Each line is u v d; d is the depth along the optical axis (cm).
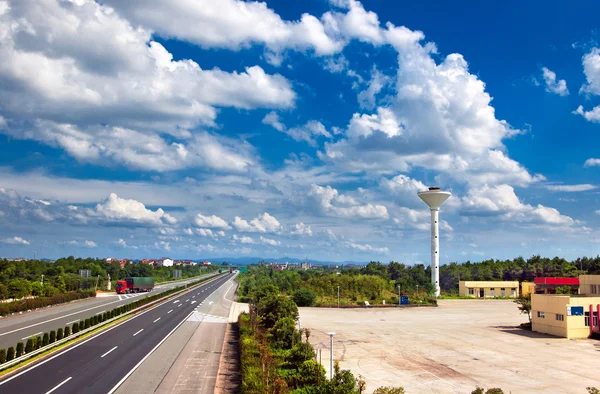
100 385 2827
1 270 10669
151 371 3209
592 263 13288
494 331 5553
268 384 2747
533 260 15312
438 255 10888
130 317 6156
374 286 10312
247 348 3662
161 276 17938
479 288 11094
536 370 3550
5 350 3544
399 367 3631
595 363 3797
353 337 5041
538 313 5500
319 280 10531
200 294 10725
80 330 4625
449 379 3275
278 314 5091
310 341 4762
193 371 3250
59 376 3014
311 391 2544
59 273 12200
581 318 5053
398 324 6172
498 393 1912
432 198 10788
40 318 5881
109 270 15100
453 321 6538
